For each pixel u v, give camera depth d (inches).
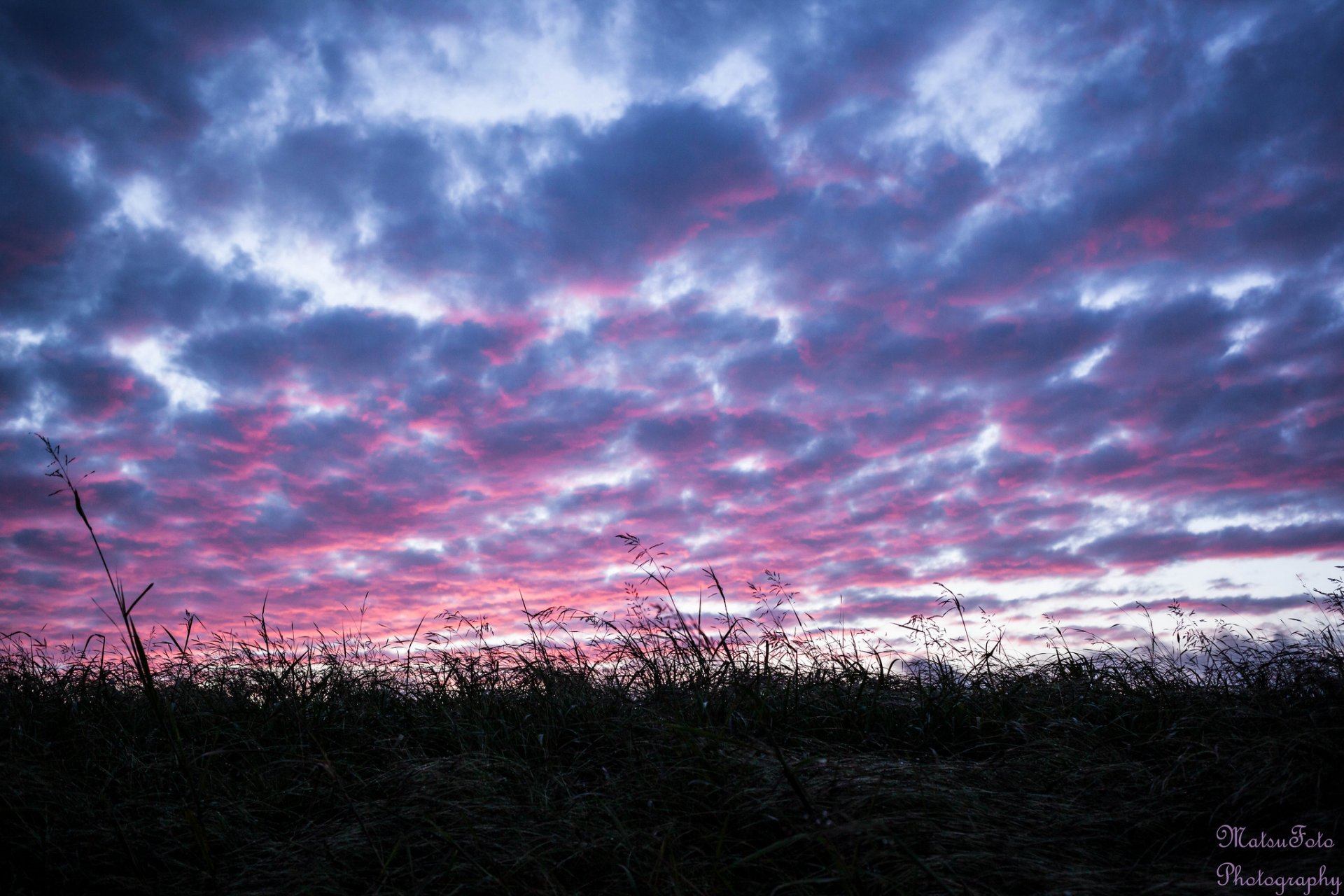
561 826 117.3
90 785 135.5
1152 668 189.2
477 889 103.6
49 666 184.4
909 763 136.2
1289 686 163.2
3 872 107.4
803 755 141.9
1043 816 122.4
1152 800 128.3
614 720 159.5
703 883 100.6
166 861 113.0
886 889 96.0
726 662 179.8
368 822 120.8
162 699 168.2
